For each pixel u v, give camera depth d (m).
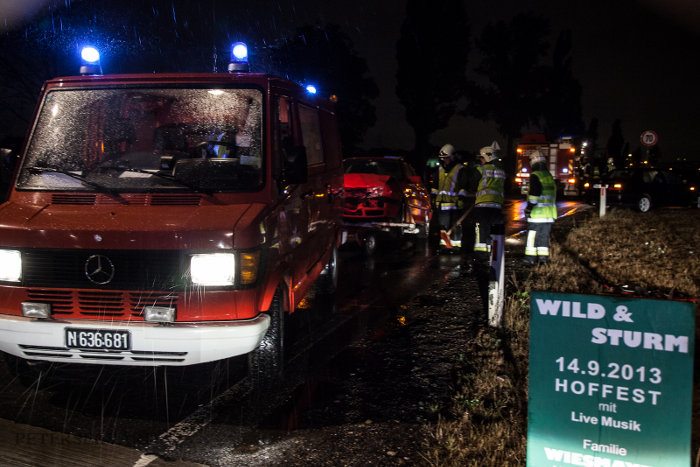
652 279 7.68
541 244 9.01
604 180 21.56
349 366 4.75
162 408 3.95
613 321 2.37
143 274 3.57
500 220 9.38
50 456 3.27
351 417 3.80
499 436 3.38
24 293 3.65
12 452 3.31
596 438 2.41
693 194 20.39
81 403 4.01
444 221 10.72
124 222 3.65
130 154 4.36
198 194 4.00
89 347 3.57
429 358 4.92
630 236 12.44
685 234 12.89
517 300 6.45
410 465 3.20
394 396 4.14
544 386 2.47
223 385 4.35
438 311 6.48
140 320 3.59
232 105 4.38
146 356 3.61
